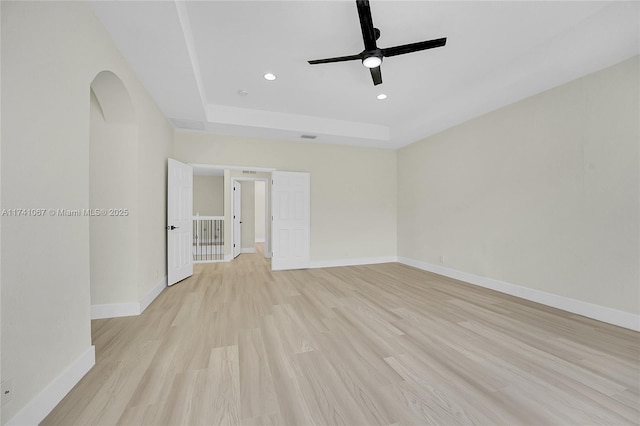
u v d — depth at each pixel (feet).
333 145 18.30
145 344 7.04
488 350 6.77
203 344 7.05
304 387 5.28
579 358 6.39
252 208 25.72
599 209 8.75
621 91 8.25
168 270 12.79
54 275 4.82
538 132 10.55
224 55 9.49
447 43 8.87
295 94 12.65
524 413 4.59
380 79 9.30
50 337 4.68
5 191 3.83
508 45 8.96
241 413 4.56
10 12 3.92
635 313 7.94
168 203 12.67
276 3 7.07
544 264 10.32
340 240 18.42
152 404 4.76
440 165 15.60
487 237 12.69
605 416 4.52
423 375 5.70
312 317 8.98
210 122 13.75
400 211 19.34
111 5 6.06
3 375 3.75
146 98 10.17
